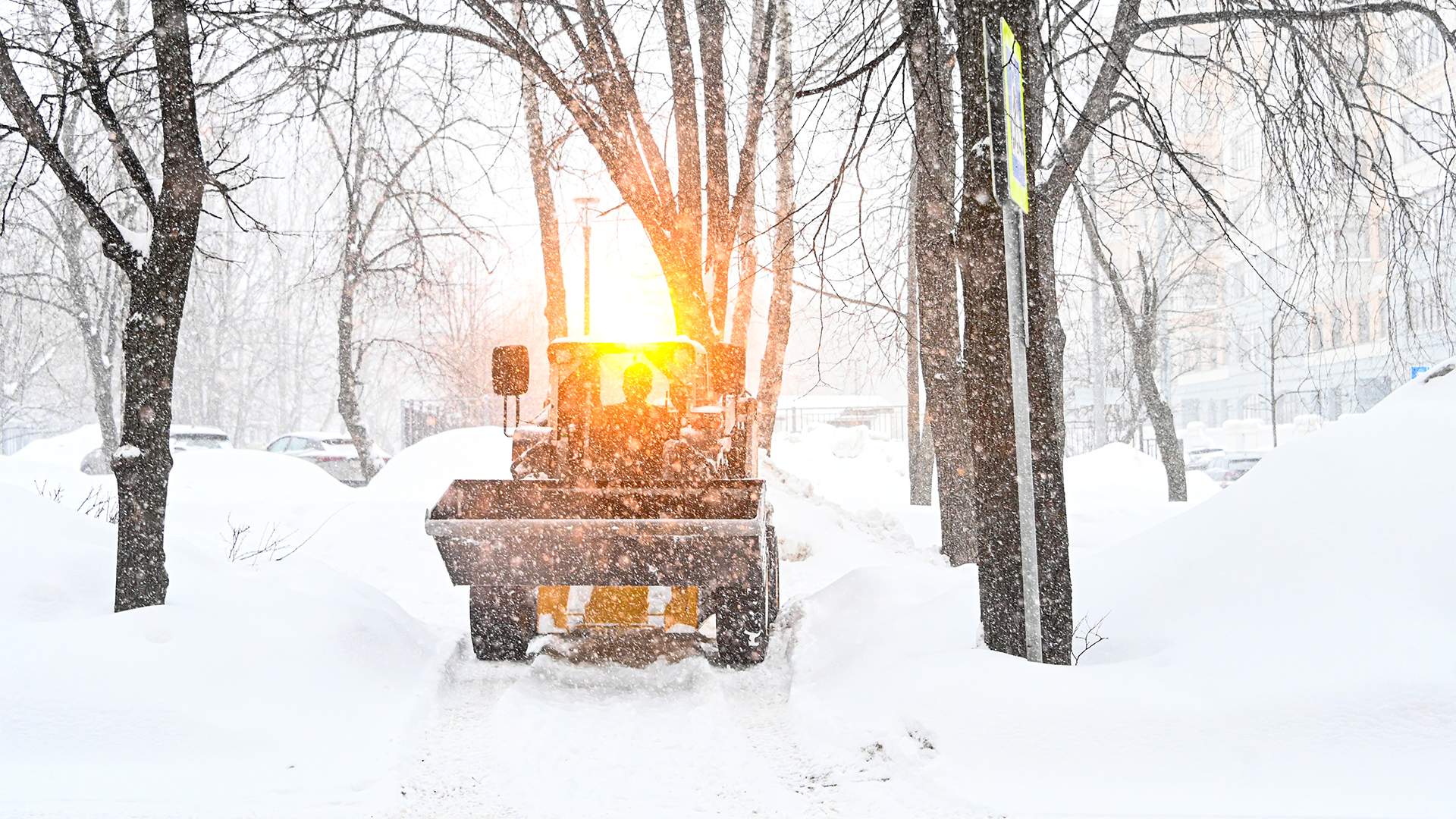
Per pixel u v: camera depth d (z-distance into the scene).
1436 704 4.52
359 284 23.75
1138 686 5.21
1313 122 9.10
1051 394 6.35
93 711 5.32
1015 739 4.92
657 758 5.40
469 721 6.21
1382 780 4.22
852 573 9.70
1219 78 10.45
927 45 8.09
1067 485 24.23
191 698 5.57
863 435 33.66
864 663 6.74
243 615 6.62
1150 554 6.90
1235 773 4.46
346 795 4.80
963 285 6.47
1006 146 5.79
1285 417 47.25
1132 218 28.31
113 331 20.95
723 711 6.34
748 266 17.08
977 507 6.36
